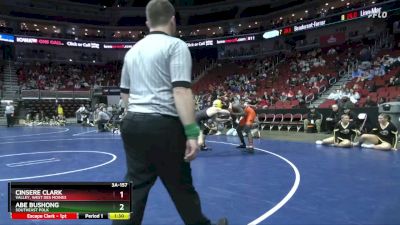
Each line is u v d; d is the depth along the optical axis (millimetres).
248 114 10492
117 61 44781
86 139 15234
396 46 24188
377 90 17891
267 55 39625
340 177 6441
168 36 2404
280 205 4652
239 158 9125
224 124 18516
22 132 19703
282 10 37906
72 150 11156
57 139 15258
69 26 42812
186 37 42125
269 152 10289
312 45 35500
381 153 9562
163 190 5469
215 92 29953
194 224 2604
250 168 7574
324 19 29938
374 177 6383
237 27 42594
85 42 40438
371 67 21812
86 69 42094
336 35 33031
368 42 29156
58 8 43156
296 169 7363
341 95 18688
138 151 2369
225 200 4938
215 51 43562
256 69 35188
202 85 37125
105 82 39750
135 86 2395
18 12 41062
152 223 3982
